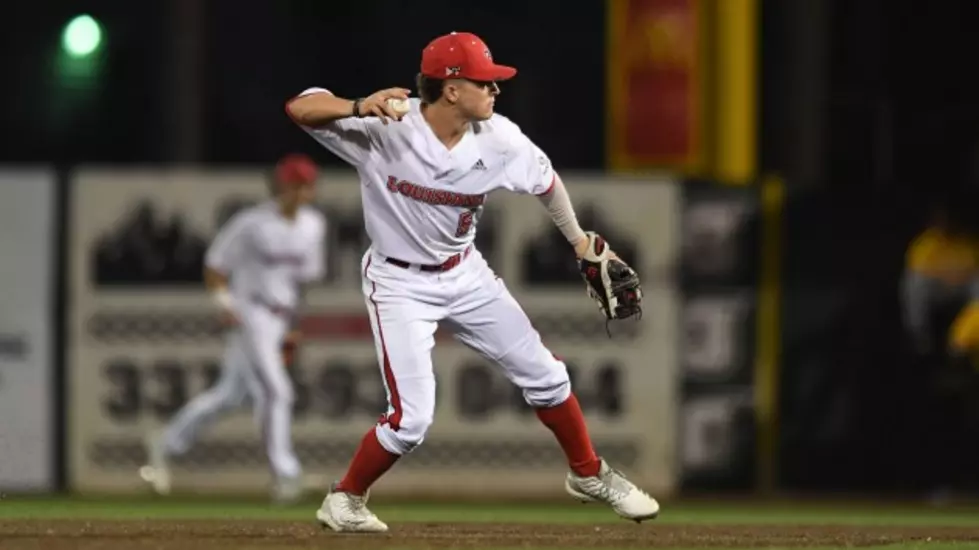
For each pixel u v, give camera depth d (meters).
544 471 48.50
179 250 48.66
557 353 48.38
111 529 29.28
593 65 78.12
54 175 48.59
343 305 48.38
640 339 48.66
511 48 78.31
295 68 77.94
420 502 46.00
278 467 42.72
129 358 48.66
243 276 42.56
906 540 28.80
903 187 49.88
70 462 48.56
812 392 49.22
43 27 76.50
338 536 27.77
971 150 66.62
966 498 48.94
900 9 72.12
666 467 48.72
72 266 48.56
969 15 72.12
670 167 51.97
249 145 76.56
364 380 48.47
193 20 62.47
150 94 76.50
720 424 49.00
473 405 48.47
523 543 26.92
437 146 26.45
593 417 48.56
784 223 49.16
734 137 52.84
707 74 53.00
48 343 48.53
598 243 28.00
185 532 28.56
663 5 51.88
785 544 27.47
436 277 27.19
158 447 46.19
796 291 49.22
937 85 72.12
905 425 49.34
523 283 48.25
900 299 49.34
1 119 75.94
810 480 49.19
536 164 27.02
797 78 61.62
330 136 26.62
